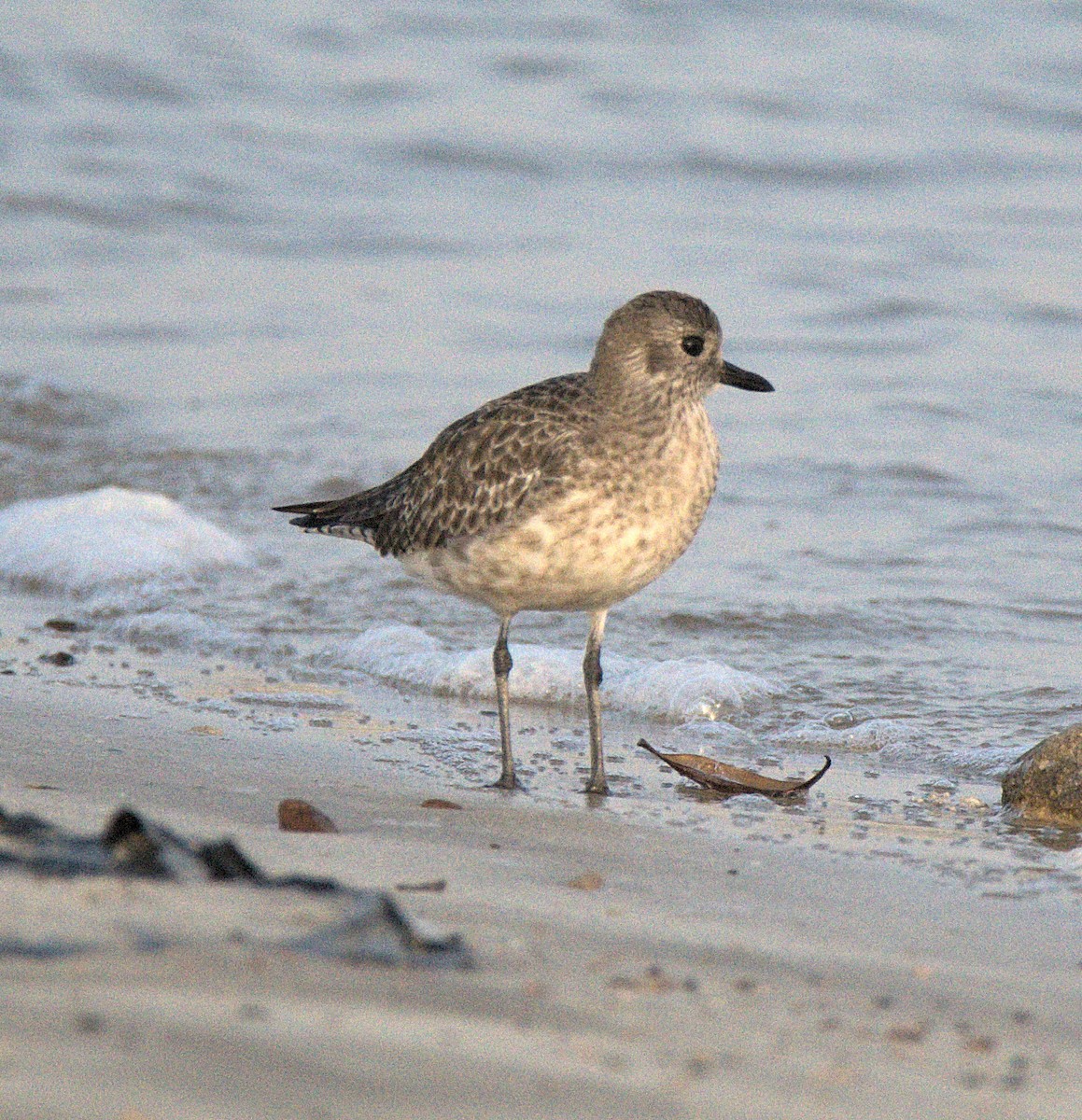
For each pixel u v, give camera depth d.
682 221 28.47
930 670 12.88
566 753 11.04
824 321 23.55
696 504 10.23
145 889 5.99
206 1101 4.27
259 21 37.66
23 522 15.78
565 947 6.38
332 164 30.47
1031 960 6.98
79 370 21.28
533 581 10.16
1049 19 38.97
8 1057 4.40
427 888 7.32
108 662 12.66
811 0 39.34
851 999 6.08
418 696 12.33
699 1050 5.13
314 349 22.25
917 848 9.08
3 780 9.12
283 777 9.75
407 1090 4.49
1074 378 21.12
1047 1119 4.88
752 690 12.34
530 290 24.86
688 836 9.04
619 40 37.25
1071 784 9.83
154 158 30.14
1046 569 15.15
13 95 32.31
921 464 18.03
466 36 37.25
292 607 14.30
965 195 29.92
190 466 18.03
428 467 10.70
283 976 5.20
